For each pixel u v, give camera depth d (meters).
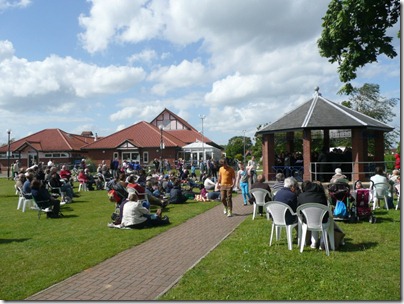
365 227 9.87
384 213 11.86
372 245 8.08
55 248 8.54
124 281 6.32
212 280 6.13
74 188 24.77
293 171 21.75
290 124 20.84
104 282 6.29
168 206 15.49
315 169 18.19
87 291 5.89
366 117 21.52
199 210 14.02
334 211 10.70
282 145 35.66
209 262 7.12
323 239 7.74
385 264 6.73
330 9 8.12
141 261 7.46
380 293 5.45
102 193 21.73
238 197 18.12
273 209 8.32
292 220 8.21
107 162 50.91
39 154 54.22
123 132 54.22
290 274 6.32
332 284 5.81
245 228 10.32
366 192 10.62
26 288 6.04
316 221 7.69
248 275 6.33
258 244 8.45
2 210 15.41
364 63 8.00
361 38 7.81
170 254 7.93
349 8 7.56
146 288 5.97
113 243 8.90
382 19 7.59
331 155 20.56
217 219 12.12
